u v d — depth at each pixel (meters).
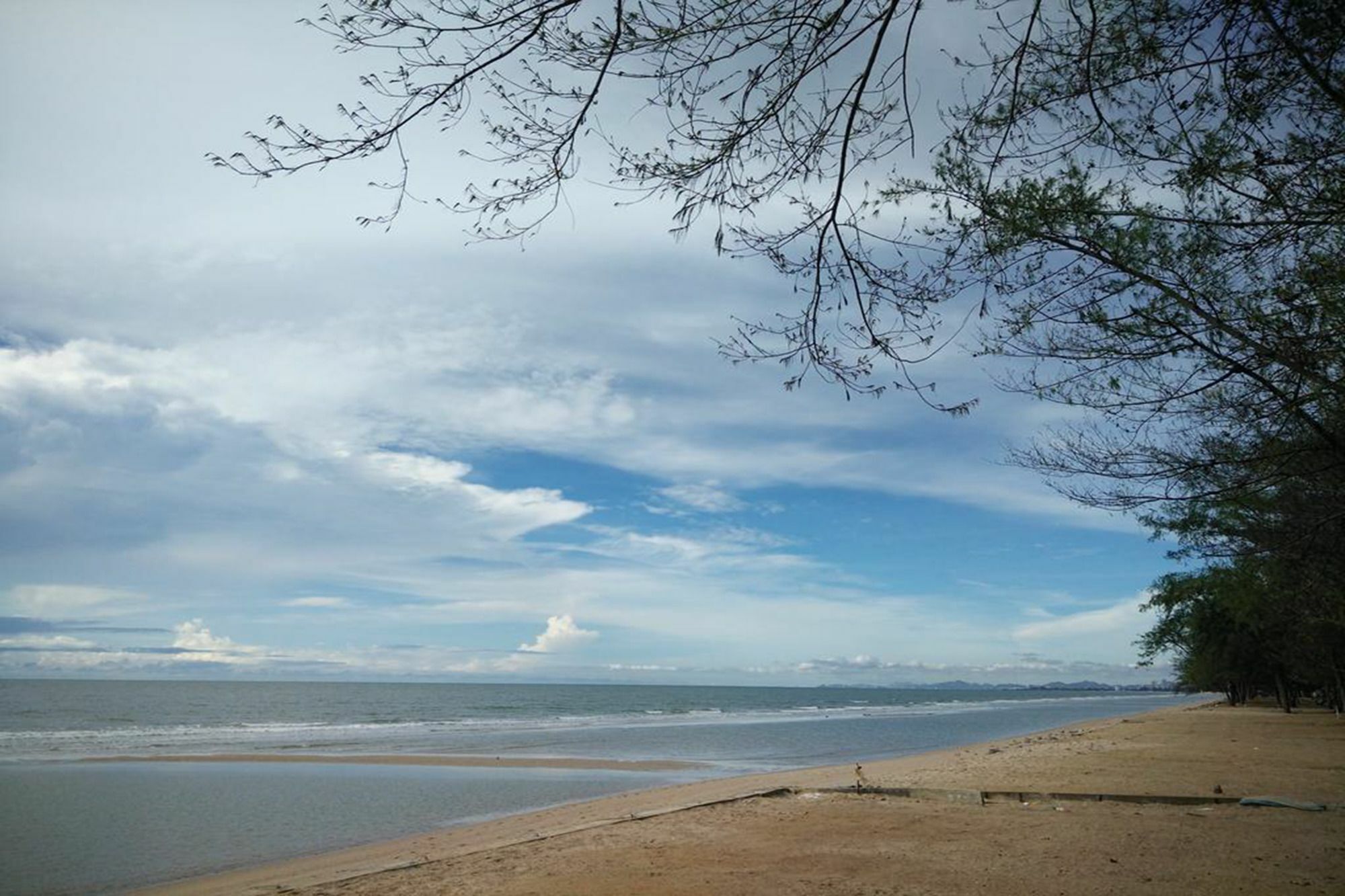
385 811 17.03
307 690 147.25
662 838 10.08
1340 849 8.74
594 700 116.31
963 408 4.32
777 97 3.85
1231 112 4.25
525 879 8.13
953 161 4.60
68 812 16.70
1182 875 7.64
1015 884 7.40
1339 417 5.66
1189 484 6.10
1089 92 4.13
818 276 4.25
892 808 11.91
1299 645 33.12
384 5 3.27
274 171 3.41
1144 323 5.04
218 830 14.83
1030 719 68.31
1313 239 4.62
